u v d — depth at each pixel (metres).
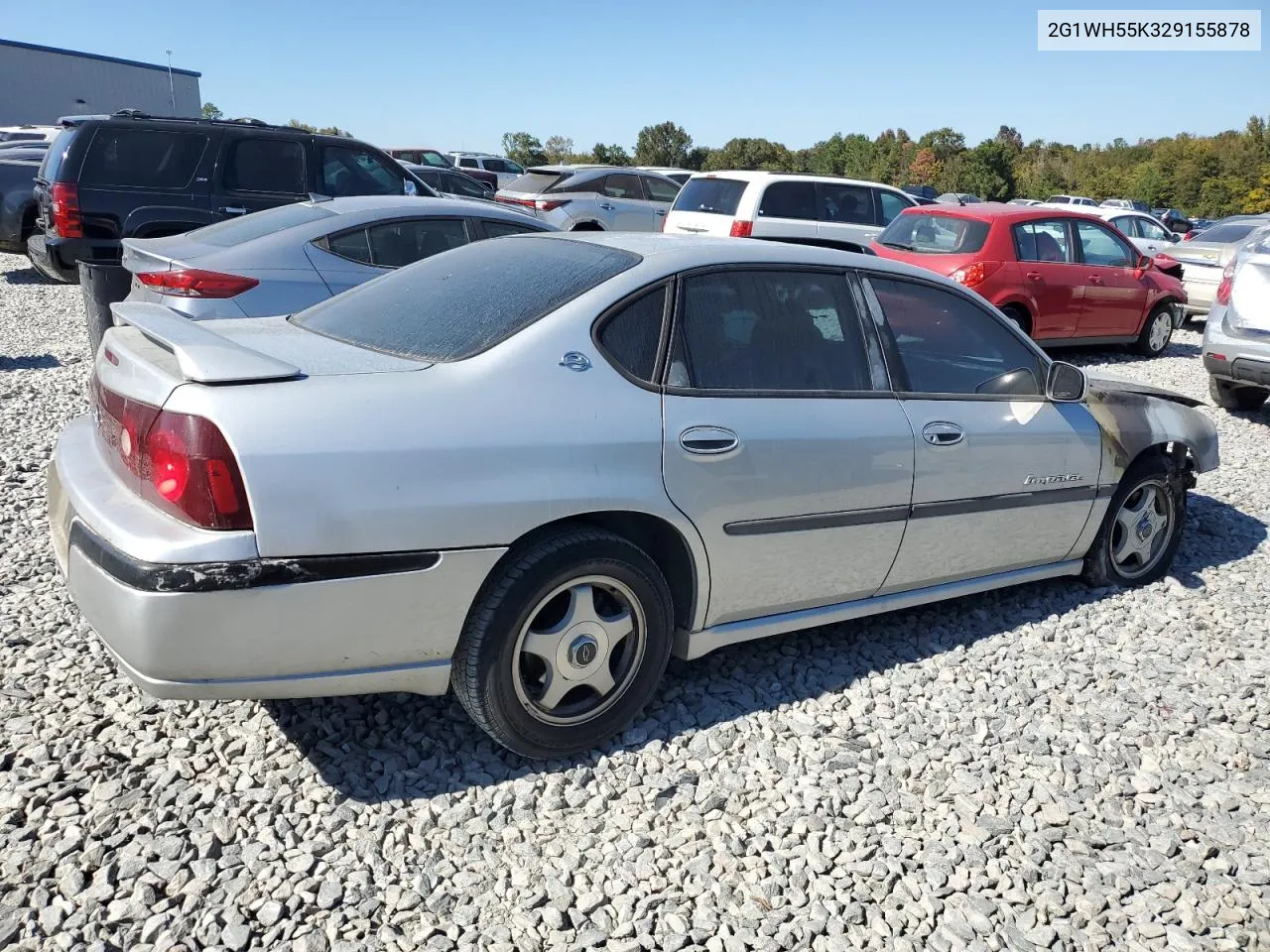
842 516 3.49
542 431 2.83
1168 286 11.27
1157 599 4.61
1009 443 3.94
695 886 2.61
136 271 6.59
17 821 2.64
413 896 2.48
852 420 3.48
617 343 3.07
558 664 2.97
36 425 6.32
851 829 2.87
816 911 2.54
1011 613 4.39
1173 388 9.70
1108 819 3.00
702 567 3.22
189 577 2.41
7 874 2.46
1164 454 4.64
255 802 2.79
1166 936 2.55
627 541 3.01
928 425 3.69
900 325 3.77
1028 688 3.71
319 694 2.69
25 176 13.05
